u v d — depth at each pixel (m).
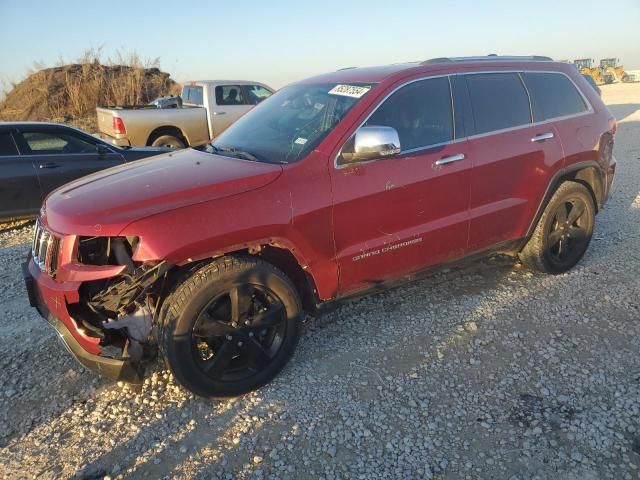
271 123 4.08
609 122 5.09
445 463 2.74
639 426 2.93
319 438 2.95
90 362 3.08
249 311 3.24
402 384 3.39
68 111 25.14
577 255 4.96
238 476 2.71
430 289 4.68
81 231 2.90
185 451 2.89
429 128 3.92
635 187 7.89
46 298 3.08
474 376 3.45
